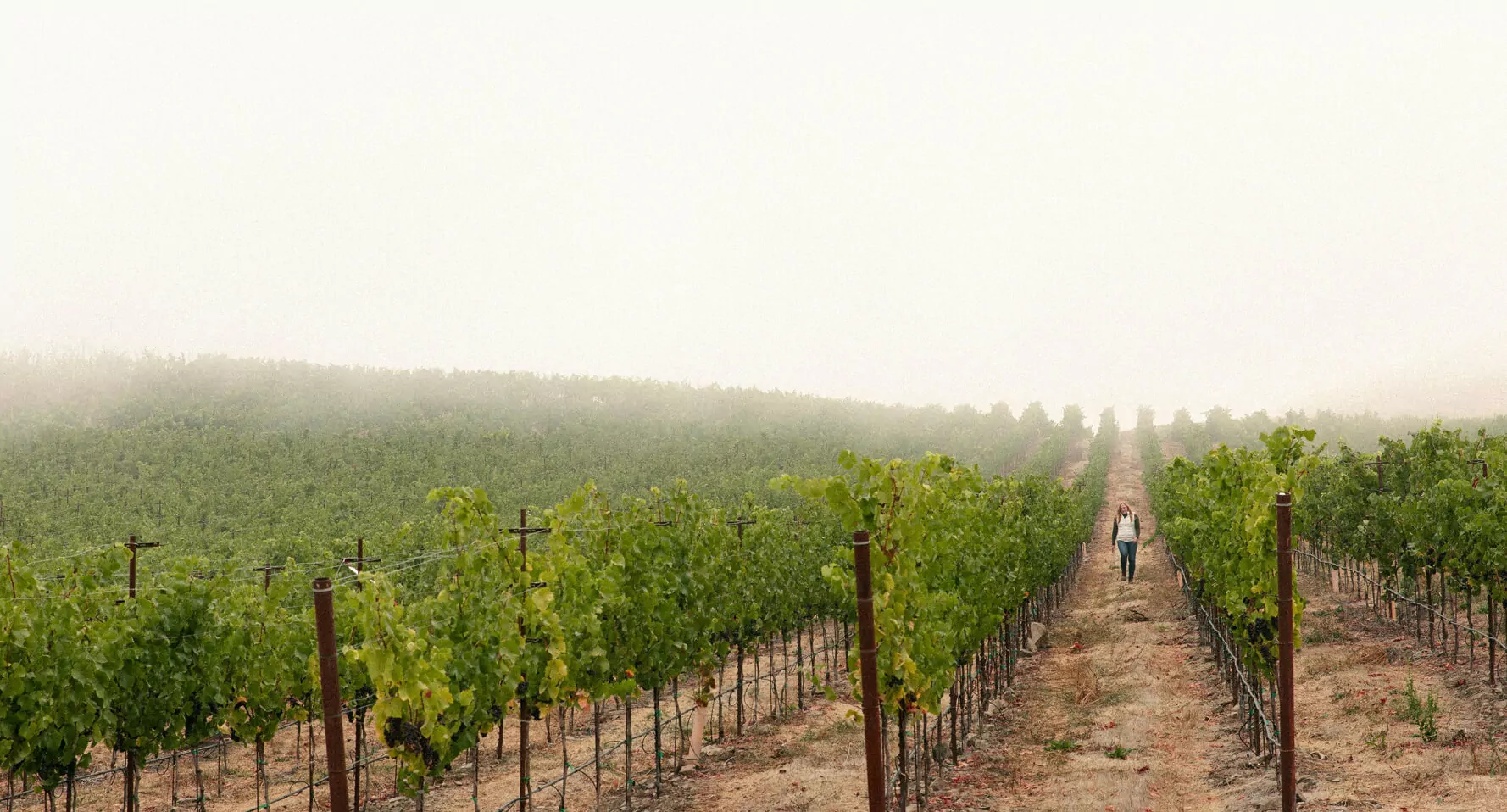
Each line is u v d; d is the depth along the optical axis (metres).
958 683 12.20
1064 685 15.12
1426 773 8.27
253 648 10.23
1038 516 20.09
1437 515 12.62
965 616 10.74
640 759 11.98
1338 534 18.12
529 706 8.91
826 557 17.27
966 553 11.21
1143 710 12.68
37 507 33.12
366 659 6.91
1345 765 8.93
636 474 45.03
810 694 15.64
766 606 14.34
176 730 9.05
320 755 13.48
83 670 8.04
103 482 38.50
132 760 8.92
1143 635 18.58
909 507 7.60
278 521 32.41
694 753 11.68
